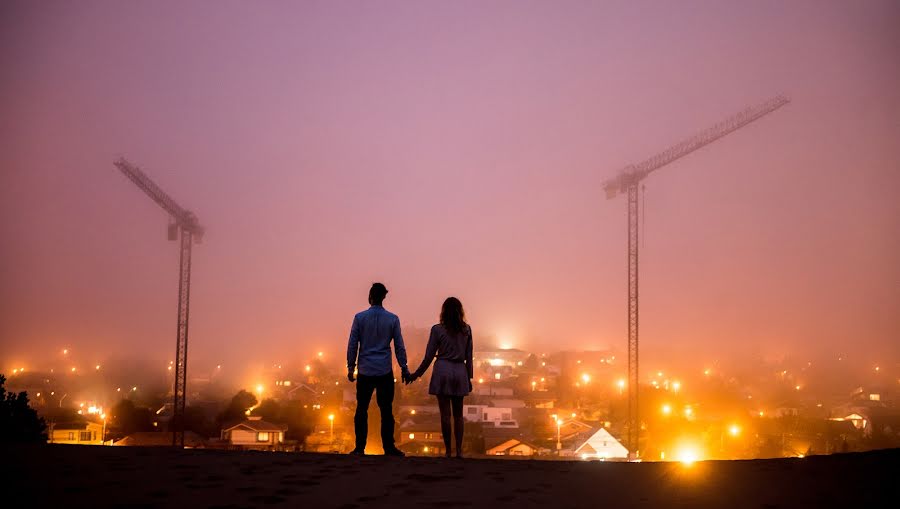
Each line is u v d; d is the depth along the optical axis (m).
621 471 8.30
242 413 75.56
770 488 7.25
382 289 11.88
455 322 11.26
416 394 92.12
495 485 7.37
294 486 7.14
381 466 8.52
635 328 97.56
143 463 8.34
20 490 6.70
